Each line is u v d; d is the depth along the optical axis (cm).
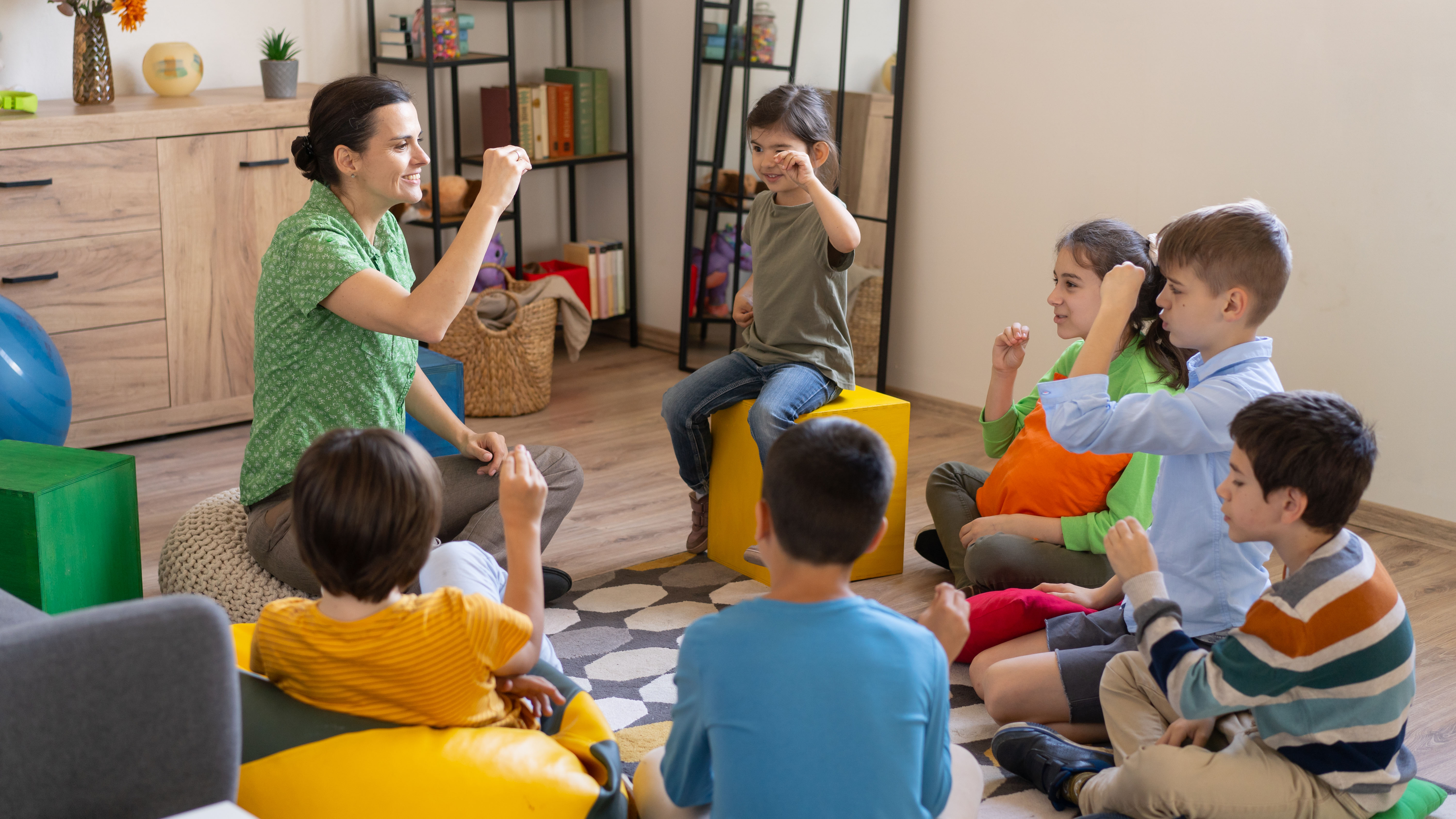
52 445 255
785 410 258
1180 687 157
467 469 234
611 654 235
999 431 259
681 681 133
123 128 337
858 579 276
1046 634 212
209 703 121
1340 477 147
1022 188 373
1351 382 315
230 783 125
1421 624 255
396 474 132
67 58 376
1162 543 192
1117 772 172
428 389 237
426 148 458
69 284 337
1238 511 155
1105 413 189
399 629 135
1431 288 296
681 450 277
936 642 132
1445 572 285
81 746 114
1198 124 331
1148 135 342
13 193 323
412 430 305
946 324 403
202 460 351
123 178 341
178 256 356
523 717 156
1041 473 240
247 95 384
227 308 370
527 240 495
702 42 441
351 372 212
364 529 130
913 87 397
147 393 359
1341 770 155
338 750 134
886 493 131
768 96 272
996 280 385
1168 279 189
